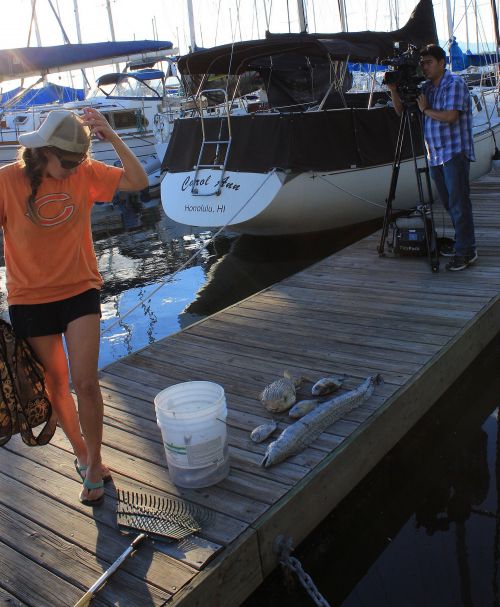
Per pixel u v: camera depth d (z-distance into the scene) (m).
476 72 13.72
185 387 2.82
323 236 9.15
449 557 2.67
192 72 8.34
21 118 14.25
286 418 3.17
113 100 16.31
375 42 8.05
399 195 8.77
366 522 2.96
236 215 7.64
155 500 2.58
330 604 2.51
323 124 7.53
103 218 13.59
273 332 4.41
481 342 4.19
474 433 3.63
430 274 5.27
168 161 8.30
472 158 5.02
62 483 2.79
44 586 2.19
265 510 2.45
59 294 2.36
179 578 2.15
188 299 7.16
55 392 2.57
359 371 3.59
